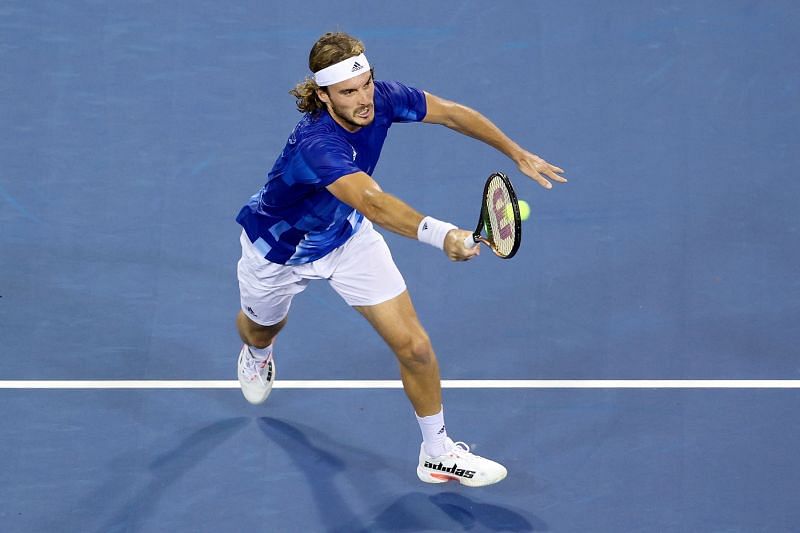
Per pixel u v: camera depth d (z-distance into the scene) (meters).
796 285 32.84
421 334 25.55
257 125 38.47
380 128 25.02
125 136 37.91
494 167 36.91
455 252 21.27
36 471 27.50
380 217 22.25
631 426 28.86
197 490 27.09
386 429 29.03
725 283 33.00
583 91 39.59
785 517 26.25
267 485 27.30
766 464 27.69
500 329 31.86
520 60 40.72
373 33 41.72
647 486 27.16
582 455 28.06
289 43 41.44
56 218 34.97
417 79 39.84
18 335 31.33
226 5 43.00
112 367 30.58
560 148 37.47
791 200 35.66
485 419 29.16
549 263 33.81
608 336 31.53
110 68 40.34
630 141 37.75
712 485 27.14
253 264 26.34
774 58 40.62
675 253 34.00
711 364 30.59
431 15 42.53
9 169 36.56
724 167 36.81
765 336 31.34
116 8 42.72
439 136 38.06
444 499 26.92
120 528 26.00
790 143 37.59
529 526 26.09
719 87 39.62
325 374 30.67
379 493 27.11
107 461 27.84
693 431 28.66
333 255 25.86
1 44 41.03
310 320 32.25
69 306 32.25
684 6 42.78
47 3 42.81
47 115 38.53
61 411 29.20
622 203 35.66
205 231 34.81
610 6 42.78
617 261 33.78
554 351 31.14
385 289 25.78
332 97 23.23
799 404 29.36
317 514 26.50
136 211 35.34
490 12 42.62
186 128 38.28
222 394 30.02
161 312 32.22
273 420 29.22
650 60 40.66
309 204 24.81
